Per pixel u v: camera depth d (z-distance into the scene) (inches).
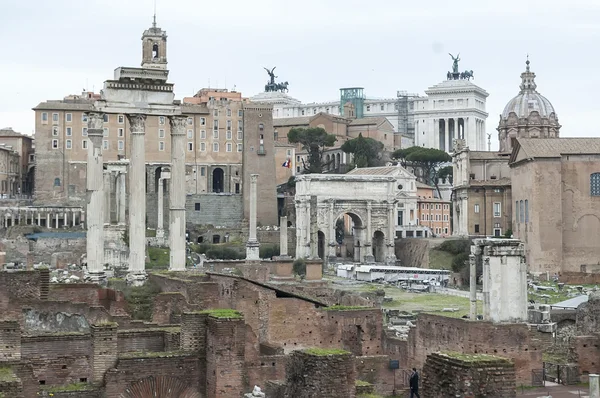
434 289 7249.0
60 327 2549.2
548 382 2935.5
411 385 2418.8
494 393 1315.2
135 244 3873.0
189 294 3080.7
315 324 3132.4
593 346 2952.8
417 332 3245.6
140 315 3078.2
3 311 2513.5
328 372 1588.3
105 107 3929.6
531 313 4119.1
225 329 2037.4
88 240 3919.8
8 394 1681.8
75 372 2065.7
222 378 2023.9
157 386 2032.5
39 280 2674.7
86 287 3046.3
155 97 4005.9
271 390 1951.3
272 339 3080.7
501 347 2962.6
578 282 7342.5
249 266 5502.0
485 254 3223.4
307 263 5600.4
